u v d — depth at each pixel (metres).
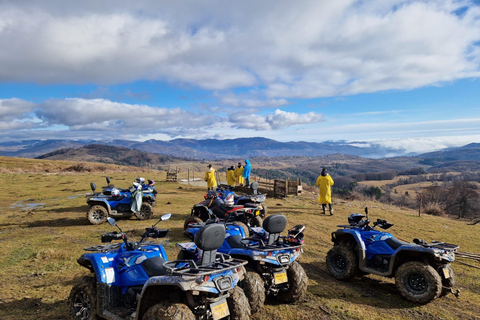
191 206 17.86
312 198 20.98
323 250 9.77
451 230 13.13
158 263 4.86
